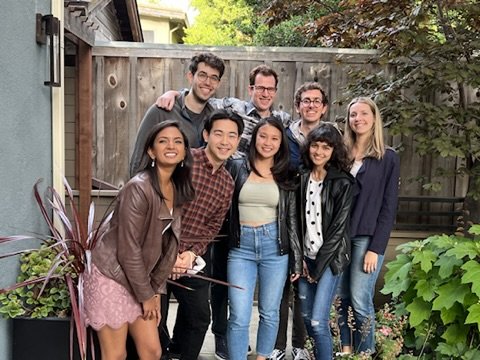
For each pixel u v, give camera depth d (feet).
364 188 8.11
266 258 7.67
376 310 11.50
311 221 7.82
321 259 7.75
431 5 9.67
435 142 9.66
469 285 8.13
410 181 11.54
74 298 6.14
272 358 8.91
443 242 8.64
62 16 8.38
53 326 6.97
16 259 7.22
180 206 6.52
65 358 6.99
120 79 12.02
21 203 7.24
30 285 7.00
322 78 12.16
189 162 6.44
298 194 7.85
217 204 7.37
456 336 8.37
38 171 7.87
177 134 6.10
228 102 9.34
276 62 12.14
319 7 13.10
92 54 11.89
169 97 8.73
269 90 8.93
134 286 5.93
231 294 7.70
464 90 11.70
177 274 6.88
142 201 5.85
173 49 11.96
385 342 8.59
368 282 8.30
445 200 12.33
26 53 7.26
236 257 7.73
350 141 8.44
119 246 5.90
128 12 20.44
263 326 7.87
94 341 6.88
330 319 8.66
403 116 9.94
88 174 11.74
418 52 10.53
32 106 7.54
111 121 12.12
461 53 10.39
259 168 7.57
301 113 8.82
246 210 7.56
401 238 12.30
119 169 12.19
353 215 8.16
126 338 6.57
